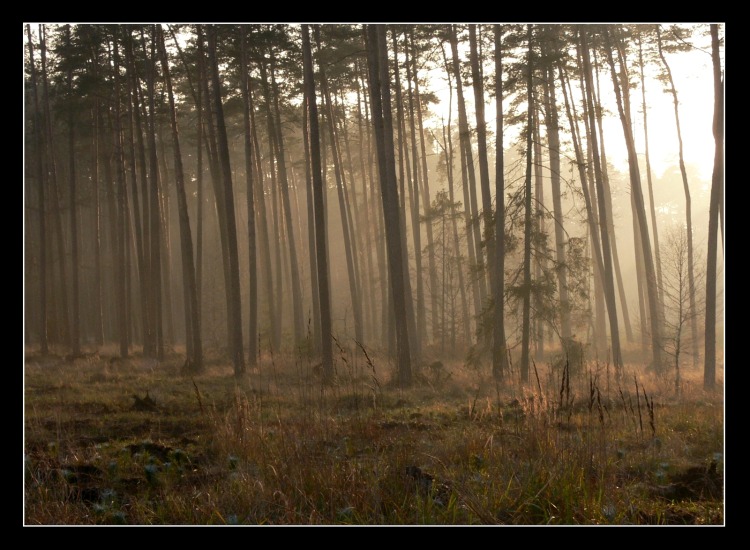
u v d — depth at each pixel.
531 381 14.69
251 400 13.23
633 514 5.85
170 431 11.56
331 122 35.72
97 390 18.58
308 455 6.86
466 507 5.87
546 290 22.55
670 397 17.97
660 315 33.56
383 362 27.78
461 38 33.50
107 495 6.64
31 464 7.82
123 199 34.91
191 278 26.50
